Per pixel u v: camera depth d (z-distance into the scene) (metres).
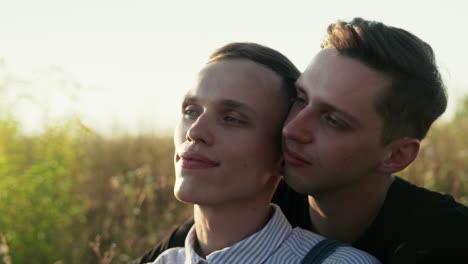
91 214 4.93
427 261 1.80
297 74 1.98
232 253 1.82
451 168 5.09
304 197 2.34
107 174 5.92
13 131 4.55
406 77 1.89
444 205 1.99
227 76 1.80
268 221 1.94
